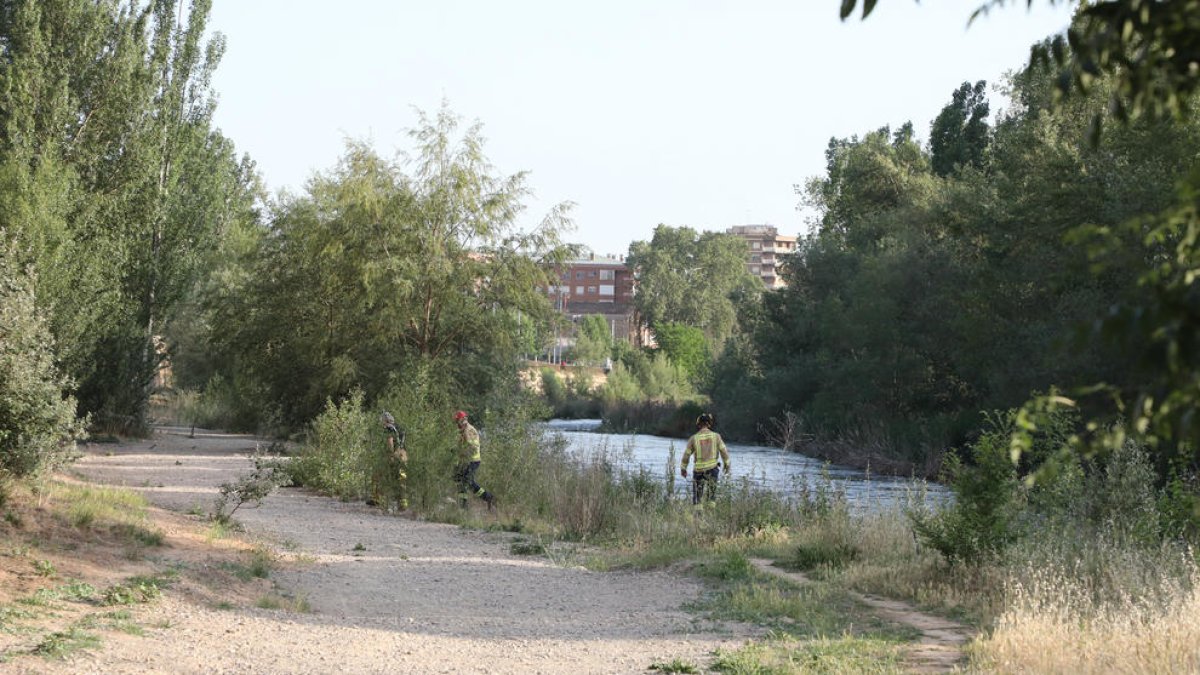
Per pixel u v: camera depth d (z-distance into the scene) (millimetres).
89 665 7066
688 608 11266
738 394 58094
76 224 27766
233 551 13273
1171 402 2289
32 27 28766
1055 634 8539
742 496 17562
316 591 11734
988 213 40906
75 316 26781
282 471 16688
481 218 34875
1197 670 7316
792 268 61344
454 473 21250
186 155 37625
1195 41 2568
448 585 12867
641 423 63812
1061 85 2783
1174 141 28922
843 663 8055
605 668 8211
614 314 178750
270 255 37031
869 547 14062
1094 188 31859
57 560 10609
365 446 22547
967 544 12062
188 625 8961
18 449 12633
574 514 18750
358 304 33875
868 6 2717
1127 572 10742
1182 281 2406
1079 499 13281
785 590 12188
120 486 19656
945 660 8344
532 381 35812
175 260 36438
